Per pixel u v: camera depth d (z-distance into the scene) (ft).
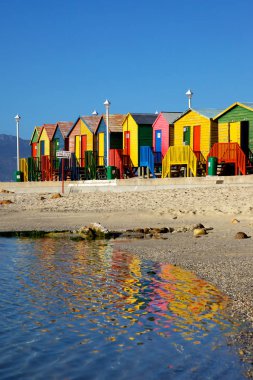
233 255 46.16
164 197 92.17
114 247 54.08
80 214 82.94
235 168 103.19
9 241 60.03
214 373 20.67
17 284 36.45
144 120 136.67
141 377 20.47
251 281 36.32
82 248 53.98
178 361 21.94
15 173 168.86
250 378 20.20
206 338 24.80
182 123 121.70
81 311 29.55
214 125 113.09
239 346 23.68
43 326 26.76
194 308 29.96
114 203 92.53
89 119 150.92
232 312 29.07
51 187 130.52
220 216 71.92
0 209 93.91
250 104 106.73
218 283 36.06
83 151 151.43
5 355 22.82
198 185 100.99
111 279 38.22
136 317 28.35
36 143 181.06
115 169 129.29
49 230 68.59
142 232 63.98
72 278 38.58
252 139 103.50
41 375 20.83
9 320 27.76
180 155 114.11
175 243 54.29
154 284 36.32
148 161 125.08
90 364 21.80
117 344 24.09
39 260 46.80
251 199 80.28
